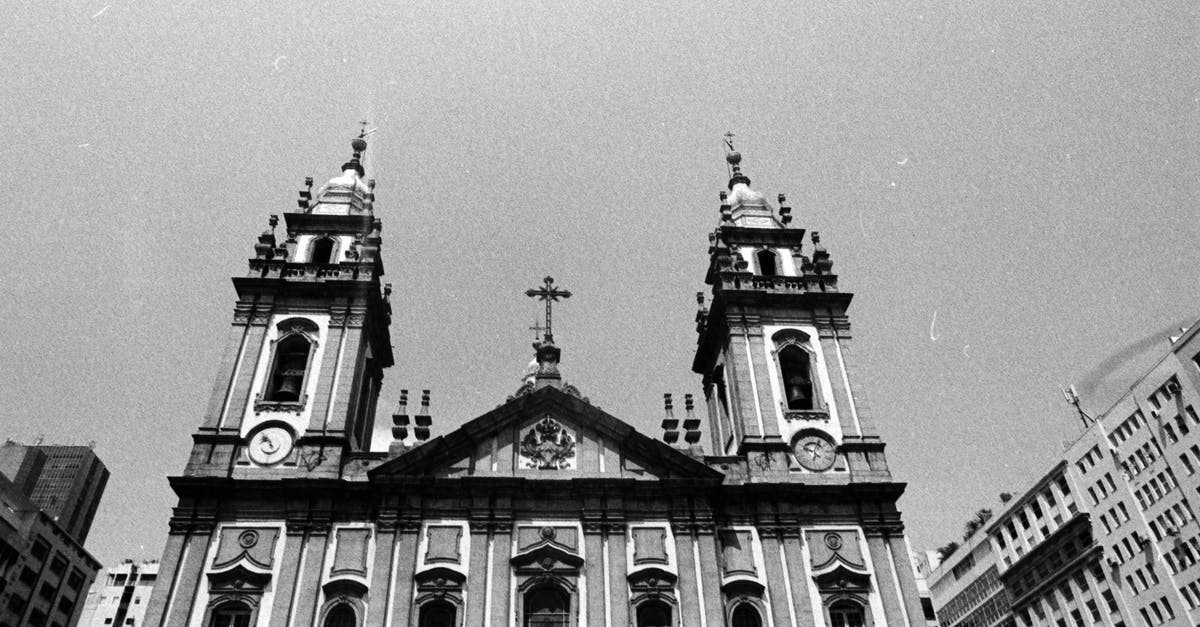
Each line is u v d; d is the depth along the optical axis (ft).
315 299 112.47
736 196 137.90
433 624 87.45
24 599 219.41
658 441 99.19
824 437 104.47
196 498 92.94
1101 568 210.79
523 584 89.30
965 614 275.39
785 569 93.50
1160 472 194.08
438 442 97.55
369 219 124.16
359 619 86.33
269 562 89.40
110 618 329.72
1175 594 187.21
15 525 214.90
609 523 93.86
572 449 100.12
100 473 343.26
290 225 122.42
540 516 94.48
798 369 113.70
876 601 91.86
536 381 110.83
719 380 123.54
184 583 87.25
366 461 98.68
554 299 121.29
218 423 99.19
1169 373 191.83
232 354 105.70
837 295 116.98
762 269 124.67
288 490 93.71
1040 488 236.43
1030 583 239.91
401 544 91.15
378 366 123.85
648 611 89.61
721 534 95.50
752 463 101.14
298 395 104.06
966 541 274.98
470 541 92.07
